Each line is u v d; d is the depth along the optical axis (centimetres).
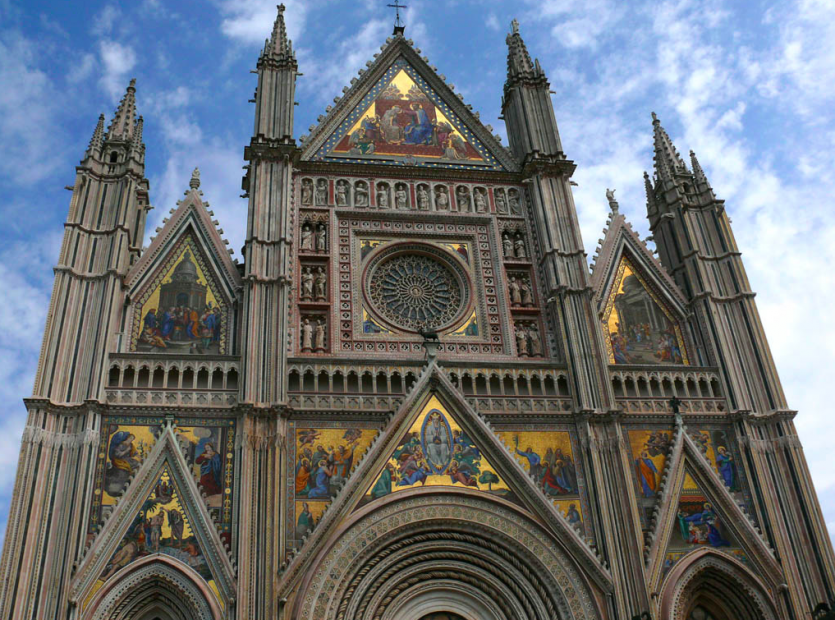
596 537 3397
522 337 3944
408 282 4103
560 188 4356
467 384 3709
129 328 3612
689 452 3659
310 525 3234
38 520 2995
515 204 4375
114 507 3103
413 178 4350
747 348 4019
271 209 3953
